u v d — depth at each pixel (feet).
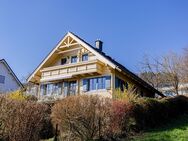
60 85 106.11
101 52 111.24
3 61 156.04
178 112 79.41
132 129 60.49
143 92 113.70
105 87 94.53
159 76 145.38
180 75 135.33
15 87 158.51
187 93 131.95
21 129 50.96
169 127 64.59
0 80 153.28
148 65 152.35
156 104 69.41
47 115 60.90
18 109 51.57
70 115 56.39
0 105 50.67
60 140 58.03
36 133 53.21
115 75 95.61
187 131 58.49
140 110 63.41
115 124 58.08
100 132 56.54
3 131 49.73
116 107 59.00
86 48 101.40
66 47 108.99
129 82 103.50
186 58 136.36
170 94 136.87
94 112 57.06
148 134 58.70
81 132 56.39
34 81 115.96
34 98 100.17
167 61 143.64
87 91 98.27
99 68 96.43
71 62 108.47
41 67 112.27
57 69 105.70
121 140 56.08
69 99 57.82
